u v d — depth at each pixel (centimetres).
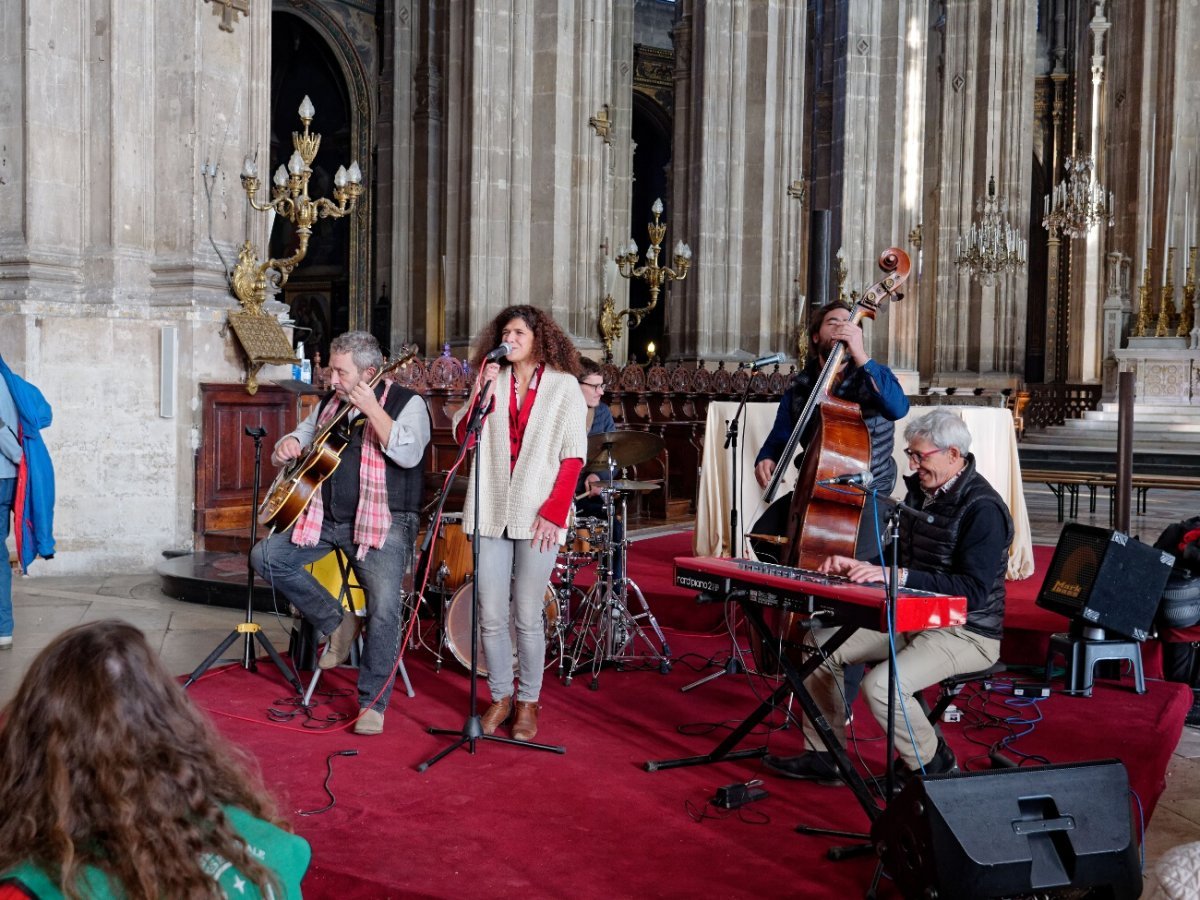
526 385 521
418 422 527
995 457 860
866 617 388
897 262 517
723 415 934
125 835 159
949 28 3128
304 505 521
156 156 1002
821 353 543
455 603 606
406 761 484
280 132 2727
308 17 2538
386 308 2600
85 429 954
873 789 447
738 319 1888
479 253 1483
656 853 391
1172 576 670
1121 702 609
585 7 1523
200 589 836
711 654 698
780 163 1922
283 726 532
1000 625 455
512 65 1487
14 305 936
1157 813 489
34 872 160
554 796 445
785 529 512
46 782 162
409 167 2588
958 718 561
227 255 1023
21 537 696
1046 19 3762
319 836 397
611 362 1545
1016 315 3084
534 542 511
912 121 2431
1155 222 2461
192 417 984
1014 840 303
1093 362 3272
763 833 412
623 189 2795
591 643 682
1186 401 2319
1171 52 2428
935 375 3152
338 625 544
